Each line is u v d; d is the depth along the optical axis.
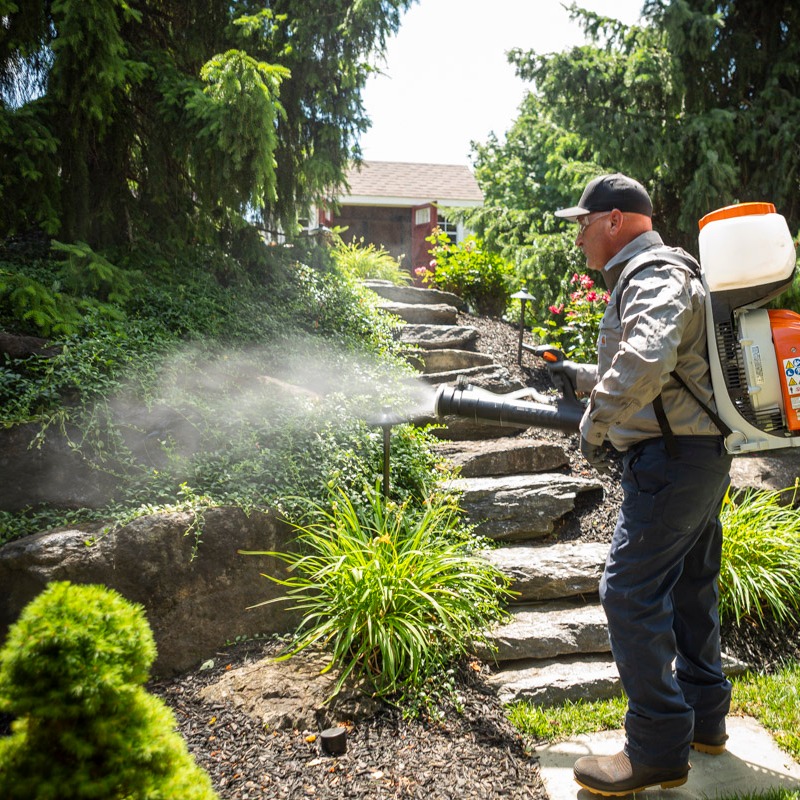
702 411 2.17
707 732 2.55
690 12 6.69
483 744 2.56
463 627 3.10
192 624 3.02
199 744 2.46
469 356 6.12
